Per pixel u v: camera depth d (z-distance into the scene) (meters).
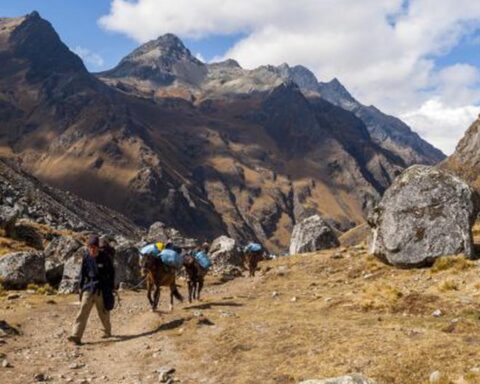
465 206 26.52
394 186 28.73
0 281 29.50
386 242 27.62
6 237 41.88
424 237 26.47
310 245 50.97
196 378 12.91
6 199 65.25
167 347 15.62
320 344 13.92
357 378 9.28
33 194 102.75
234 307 21.83
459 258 25.06
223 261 49.25
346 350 13.02
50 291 29.69
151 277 21.12
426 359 11.73
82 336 17.72
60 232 51.56
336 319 17.53
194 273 25.48
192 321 18.00
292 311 19.69
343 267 31.61
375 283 24.95
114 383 12.73
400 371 11.39
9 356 14.70
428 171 28.05
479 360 11.29
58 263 33.38
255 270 42.75
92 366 14.25
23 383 12.46
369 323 16.55
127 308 24.16
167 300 27.61
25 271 30.34
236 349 14.52
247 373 12.66
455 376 10.66
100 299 17.34
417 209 27.14
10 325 18.53
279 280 31.83
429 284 22.52
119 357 15.14
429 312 17.48
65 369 13.84
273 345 14.47
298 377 11.84
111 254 17.81
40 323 19.72
